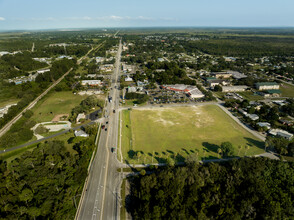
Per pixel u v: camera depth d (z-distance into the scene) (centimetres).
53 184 8750
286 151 11206
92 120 15800
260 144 12681
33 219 7344
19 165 9719
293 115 16650
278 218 7438
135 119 16038
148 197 8100
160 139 13200
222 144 11375
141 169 10431
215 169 9206
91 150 11494
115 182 9588
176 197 7944
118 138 13300
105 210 8144
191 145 12562
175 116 16625
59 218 7344
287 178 8931
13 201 7944
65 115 16662
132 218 7844
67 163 10012
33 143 12738
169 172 8925
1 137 13488
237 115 16825
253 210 7725
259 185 8356
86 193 8931
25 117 15988
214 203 7981
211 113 17250
